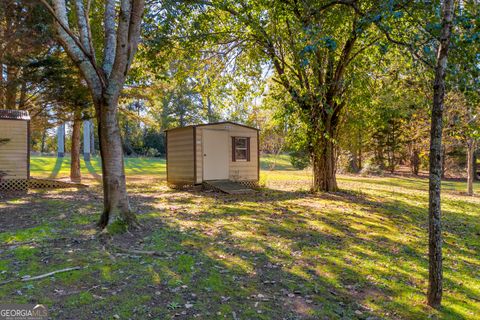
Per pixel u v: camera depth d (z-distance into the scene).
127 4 5.69
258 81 12.95
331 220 7.57
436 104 3.47
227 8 10.08
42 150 45.34
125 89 16.23
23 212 7.88
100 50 10.85
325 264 4.70
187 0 9.27
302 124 11.05
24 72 11.48
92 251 4.81
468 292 4.04
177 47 11.38
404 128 20.67
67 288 3.60
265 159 35.41
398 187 15.71
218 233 6.12
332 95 11.06
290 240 5.81
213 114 35.09
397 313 3.43
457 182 22.66
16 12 10.34
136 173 22.45
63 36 5.89
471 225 7.86
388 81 11.55
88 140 25.67
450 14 3.38
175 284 3.80
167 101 33.69
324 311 3.38
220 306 3.36
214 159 13.71
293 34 8.52
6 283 3.66
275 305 3.45
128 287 3.68
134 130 40.09
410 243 5.93
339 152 20.47
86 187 13.91
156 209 8.49
